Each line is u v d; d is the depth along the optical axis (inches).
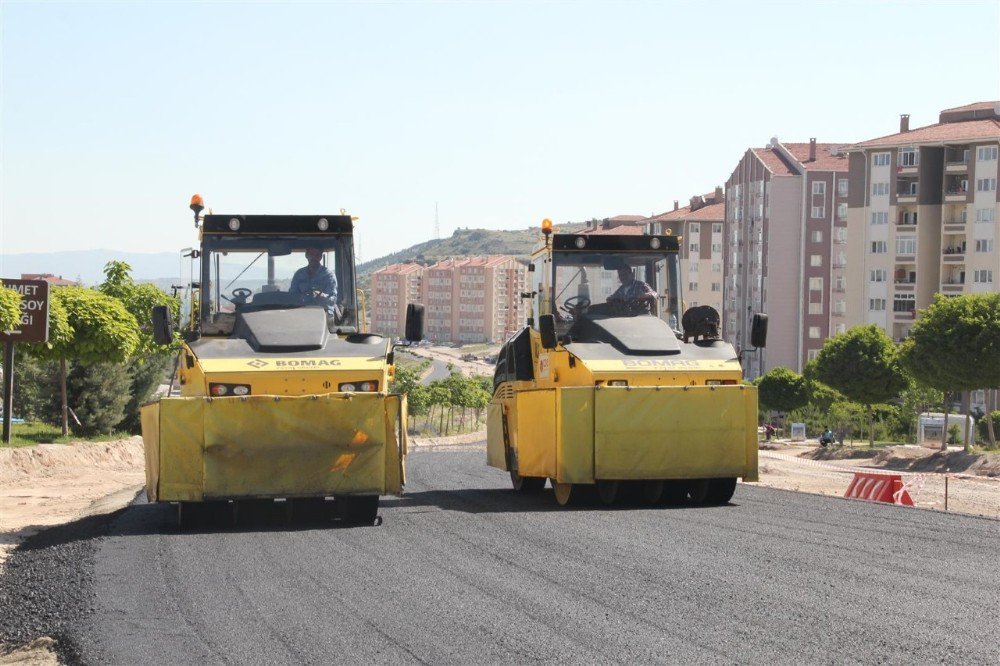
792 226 4670.3
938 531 523.2
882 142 4074.8
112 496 860.6
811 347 4653.1
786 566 429.1
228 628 346.9
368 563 446.9
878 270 4126.5
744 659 298.8
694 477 633.0
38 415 2220.7
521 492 778.2
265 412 543.2
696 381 641.0
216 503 565.3
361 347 580.7
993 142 3804.1
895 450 2279.8
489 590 390.6
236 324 595.2
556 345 658.8
